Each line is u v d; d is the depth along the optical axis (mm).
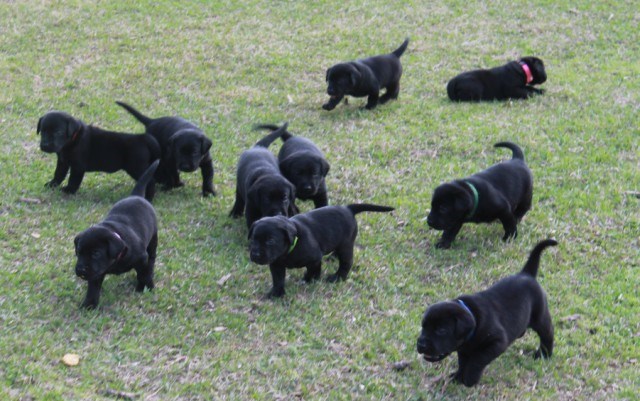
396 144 13539
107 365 7828
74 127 11141
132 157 11375
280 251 8648
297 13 20375
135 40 18219
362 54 17938
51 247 10023
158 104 15008
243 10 20469
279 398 7531
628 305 9219
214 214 11211
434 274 9828
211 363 7961
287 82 16359
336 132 14055
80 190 11805
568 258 10156
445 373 7996
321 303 9148
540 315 7973
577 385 7910
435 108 15211
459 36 19109
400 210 11344
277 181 9984
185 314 8812
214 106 15047
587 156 13078
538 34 19250
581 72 17094
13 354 7840
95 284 8695
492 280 9688
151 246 9250
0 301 8750
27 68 16469
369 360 8195
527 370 8125
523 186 10555
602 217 11125
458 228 10375
